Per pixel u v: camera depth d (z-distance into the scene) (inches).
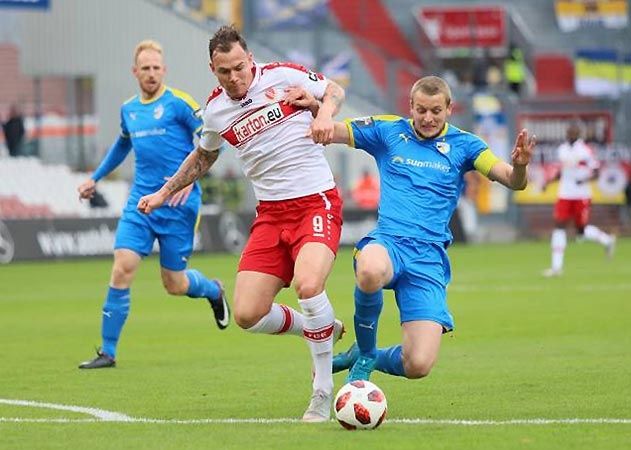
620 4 4352.9
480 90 4106.8
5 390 1112.2
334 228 971.3
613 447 796.0
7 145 3390.7
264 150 972.6
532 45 4222.4
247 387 1117.7
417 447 796.0
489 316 1737.2
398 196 947.3
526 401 1007.0
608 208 3912.4
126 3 3565.5
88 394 1083.9
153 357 1360.7
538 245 3595.0
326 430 869.2
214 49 952.9
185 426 903.7
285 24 4101.9
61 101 3592.5
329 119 936.3
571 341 1440.7
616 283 2272.4
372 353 940.6
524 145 893.2
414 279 923.4
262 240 979.9
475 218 3742.6
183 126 1317.7
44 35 3585.1
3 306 2020.2
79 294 2225.6
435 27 4180.6
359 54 3961.6
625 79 4101.9
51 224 3083.2
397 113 3843.5
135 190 1321.4
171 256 1330.0
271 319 994.7
